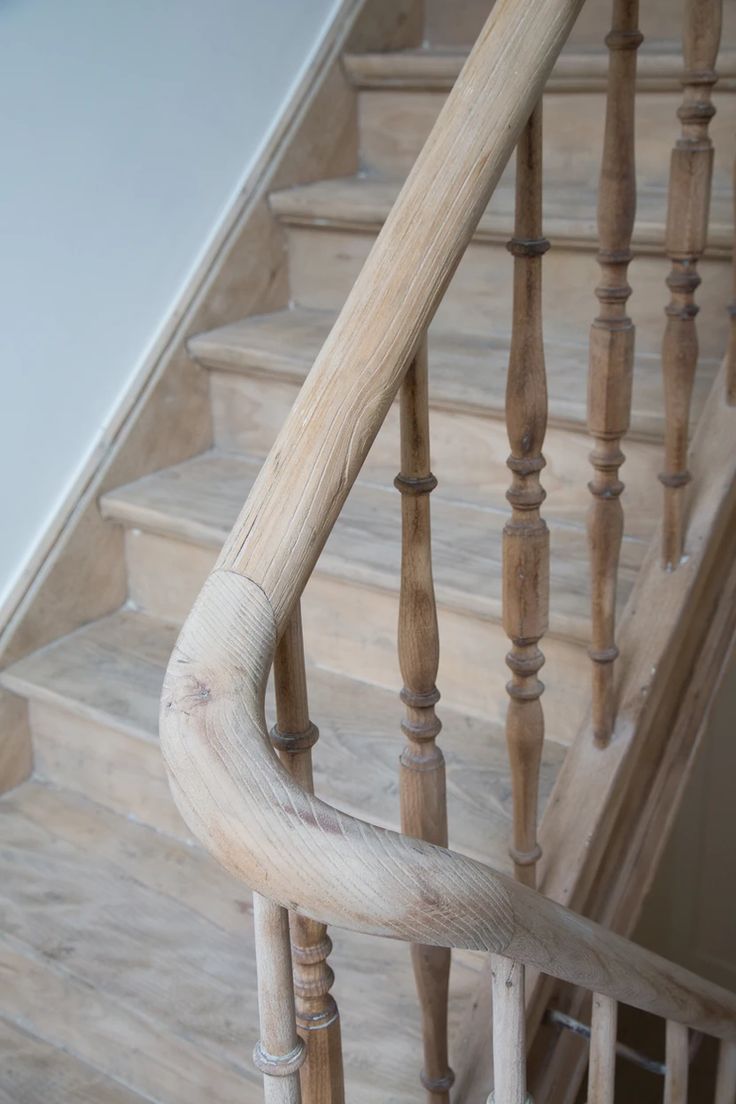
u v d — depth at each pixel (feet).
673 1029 3.62
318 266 7.06
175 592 6.47
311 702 5.51
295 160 7.01
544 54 2.90
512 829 4.39
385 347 2.62
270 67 6.77
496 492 5.78
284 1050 2.45
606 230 3.78
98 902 5.41
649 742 4.77
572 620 4.71
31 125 5.58
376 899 2.12
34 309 5.83
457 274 6.39
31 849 5.78
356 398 2.57
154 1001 4.85
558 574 5.13
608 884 4.62
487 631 5.16
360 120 7.36
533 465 3.53
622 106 3.65
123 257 6.21
